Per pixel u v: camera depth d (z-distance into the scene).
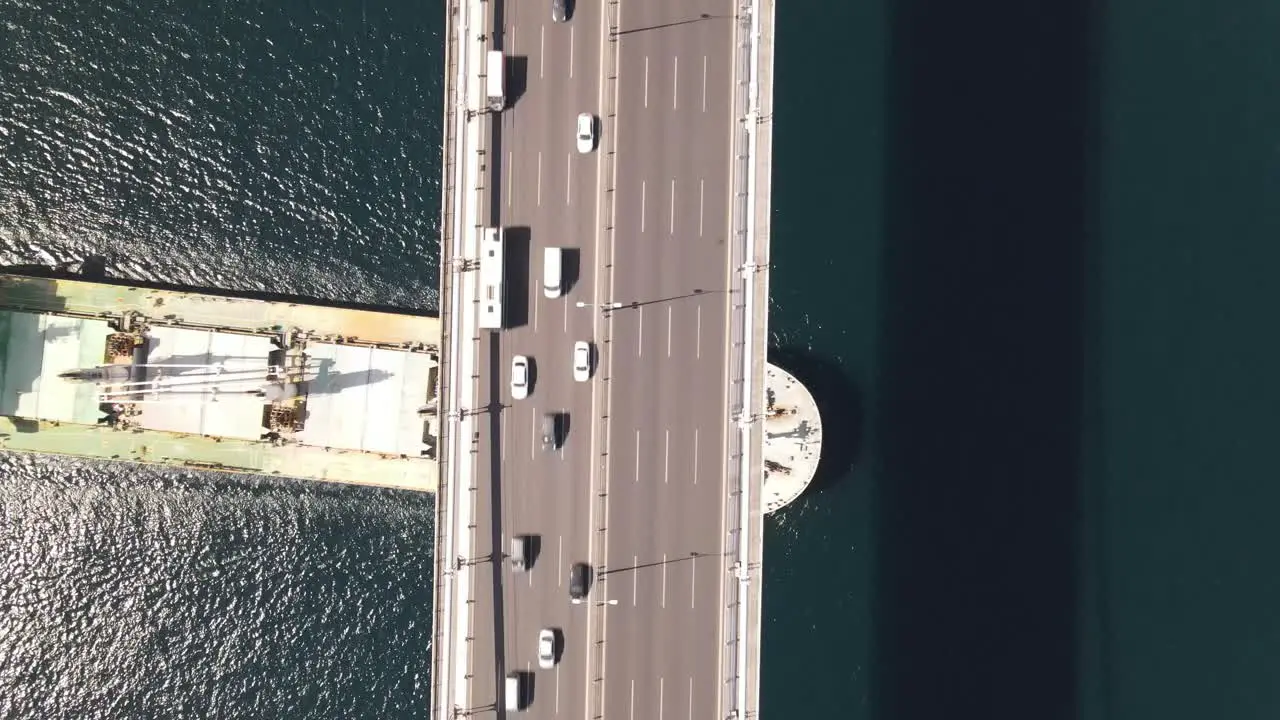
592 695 67.19
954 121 88.19
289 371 86.12
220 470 88.12
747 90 66.44
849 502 86.56
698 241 67.69
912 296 87.69
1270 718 82.25
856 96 88.50
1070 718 84.44
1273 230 86.00
